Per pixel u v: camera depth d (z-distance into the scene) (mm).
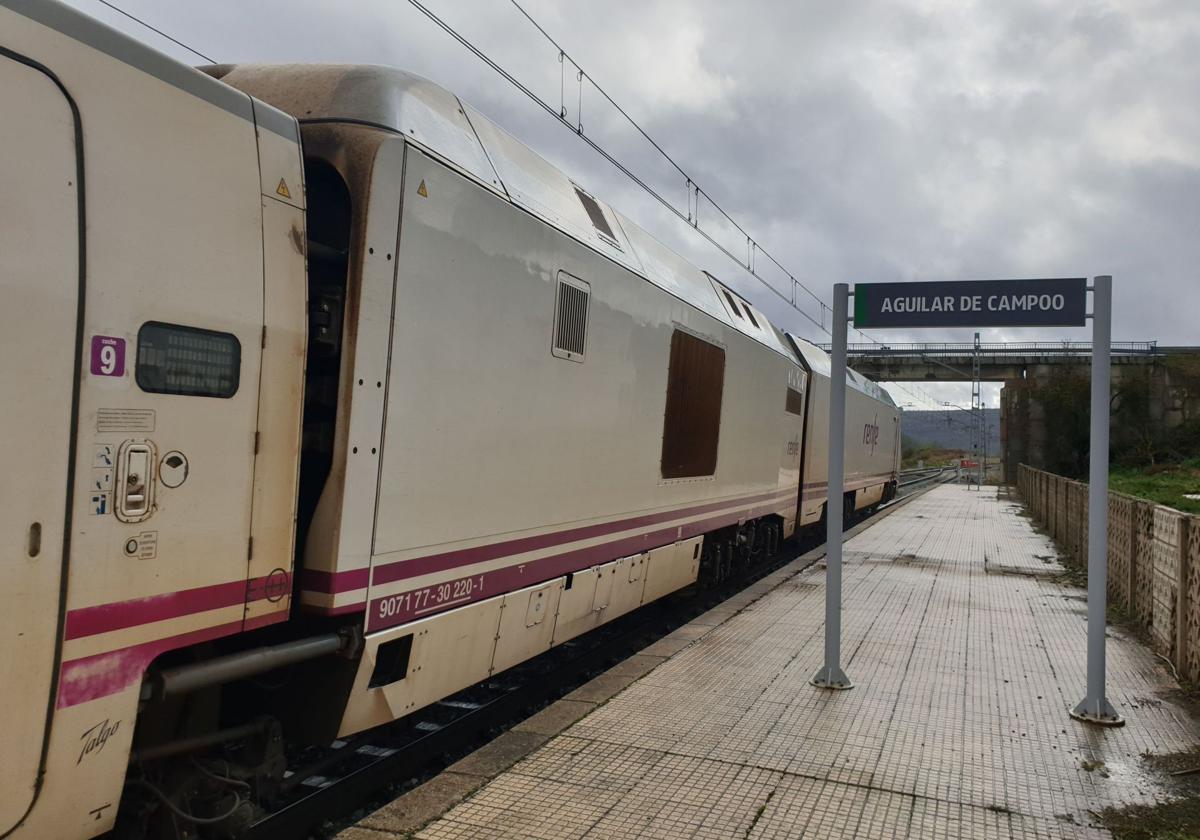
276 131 3383
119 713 2752
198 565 3008
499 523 4965
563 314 5613
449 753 5406
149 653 2844
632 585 7266
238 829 3438
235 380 3141
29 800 2506
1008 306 5602
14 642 2418
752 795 3990
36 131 2480
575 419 5875
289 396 3396
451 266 4328
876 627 7723
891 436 26734
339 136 3818
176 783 3338
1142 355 47875
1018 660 6586
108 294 2678
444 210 4250
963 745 4695
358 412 3691
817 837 3584
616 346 6512
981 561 12516
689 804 3885
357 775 4574
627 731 4848
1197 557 5961
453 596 4547
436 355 4234
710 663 6371
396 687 4203
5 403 2387
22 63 2449
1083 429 47469
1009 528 18219
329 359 3740
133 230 2762
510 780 4125
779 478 12375
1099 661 5172
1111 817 3818
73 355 2568
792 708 5309
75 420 2576
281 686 4008
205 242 3023
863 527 18359
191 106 2988
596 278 6105
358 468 3713
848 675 6086
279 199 3365
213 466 3053
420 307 4086
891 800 3963
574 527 5977
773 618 8094
